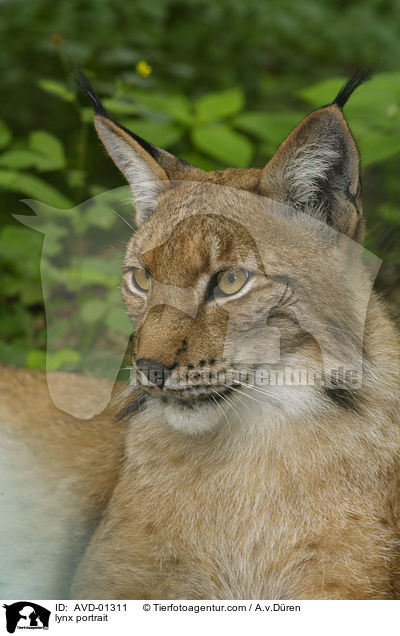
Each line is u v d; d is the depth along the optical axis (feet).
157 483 22.76
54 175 44.96
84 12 56.39
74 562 25.98
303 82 60.08
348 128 20.07
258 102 57.93
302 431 21.36
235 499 22.02
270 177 20.85
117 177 30.40
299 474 21.53
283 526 21.67
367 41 59.98
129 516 23.13
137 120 39.96
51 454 27.37
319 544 21.45
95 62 54.08
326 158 20.48
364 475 21.45
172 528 22.54
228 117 43.57
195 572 22.40
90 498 26.43
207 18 61.16
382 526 21.42
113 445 26.35
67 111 54.44
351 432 21.40
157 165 22.08
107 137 23.07
